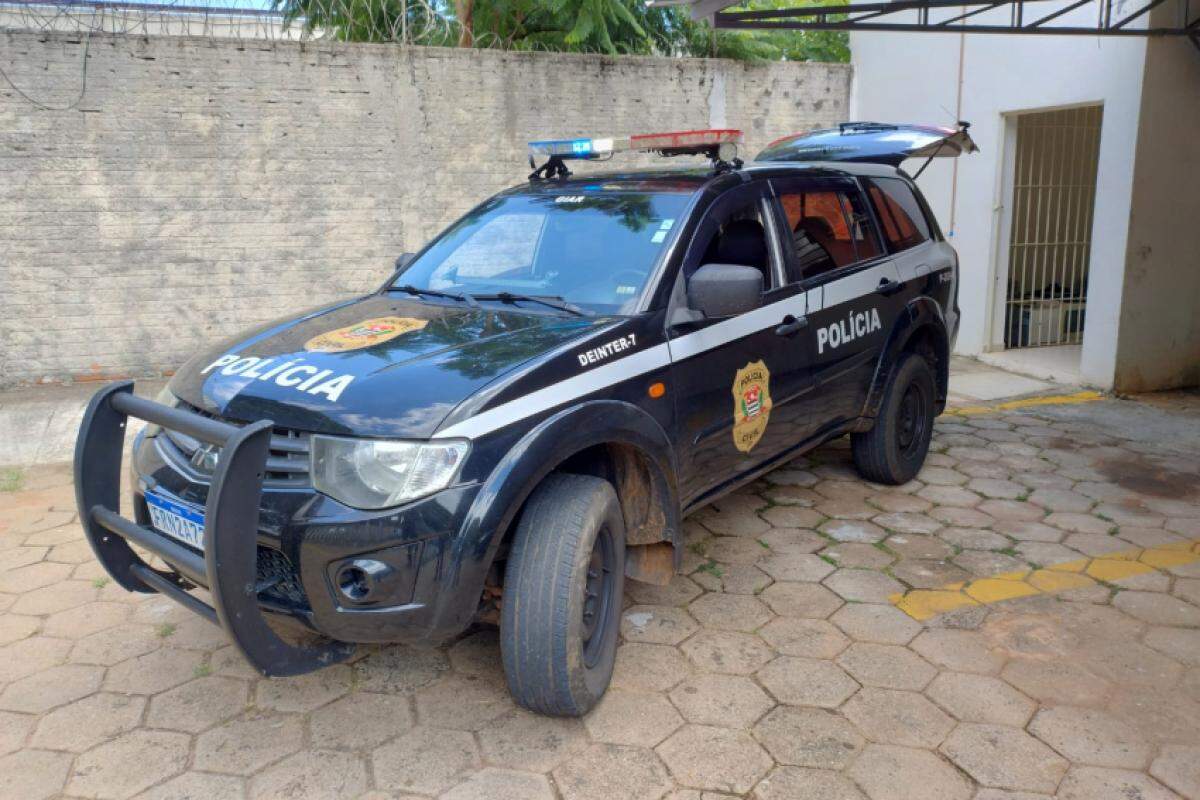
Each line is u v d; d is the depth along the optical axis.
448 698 3.19
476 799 2.67
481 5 9.49
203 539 2.62
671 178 4.01
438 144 8.40
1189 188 7.08
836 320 4.36
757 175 4.13
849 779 2.74
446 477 2.62
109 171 7.56
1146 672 3.29
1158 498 5.02
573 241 3.80
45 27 7.26
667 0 5.43
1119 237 7.04
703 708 3.10
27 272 7.56
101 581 4.08
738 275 3.21
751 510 4.90
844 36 14.09
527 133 8.66
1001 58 7.89
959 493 5.12
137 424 6.66
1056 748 2.87
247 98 7.79
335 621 2.65
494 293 3.76
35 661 3.42
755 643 3.52
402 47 8.11
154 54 7.47
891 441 4.97
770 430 4.00
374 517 2.57
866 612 3.76
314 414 2.72
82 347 7.82
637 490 3.37
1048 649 3.45
